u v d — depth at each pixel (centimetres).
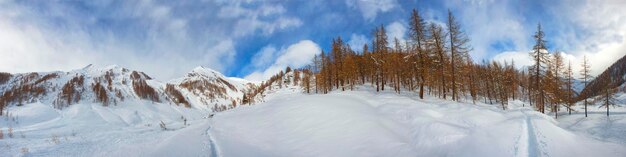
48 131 7500
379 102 3256
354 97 3838
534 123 2231
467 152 1441
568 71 4141
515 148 1504
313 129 2020
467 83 4697
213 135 2327
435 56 3547
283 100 3834
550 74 3612
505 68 6681
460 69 3653
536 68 3572
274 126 2331
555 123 3044
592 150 1652
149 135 2920
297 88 9888
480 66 6353
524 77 7294
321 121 2166
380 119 2203
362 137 1728
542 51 3541
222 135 2298
